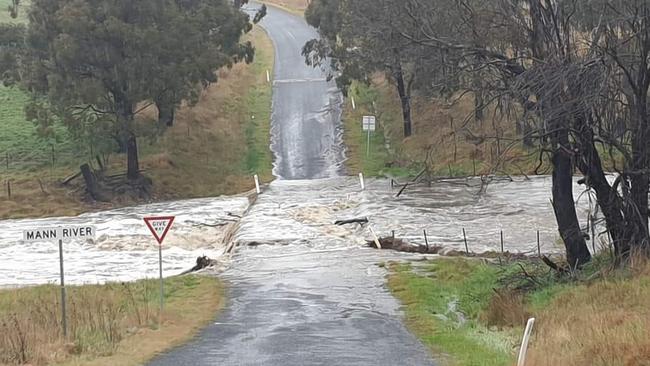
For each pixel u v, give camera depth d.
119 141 52.88
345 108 65.50
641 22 19.22
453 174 46.16
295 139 59.88
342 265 27.69
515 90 19.53
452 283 23.83
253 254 30.59
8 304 21.30
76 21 46.06
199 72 49.31
